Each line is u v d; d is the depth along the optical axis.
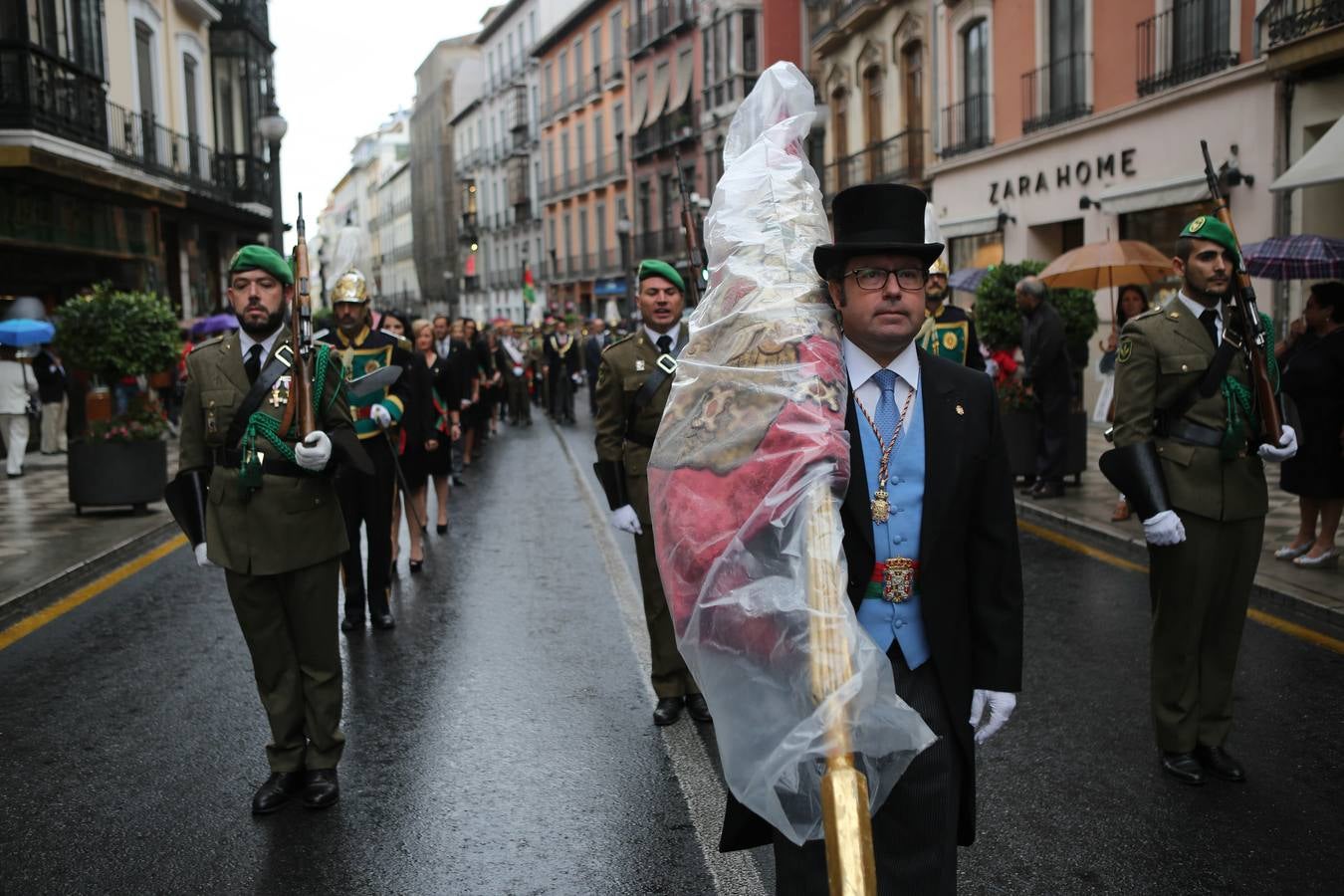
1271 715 4.93
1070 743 4.71
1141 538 8.57
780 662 2.24
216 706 5.45
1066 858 3.70
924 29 22.41
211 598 7.72
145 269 20.97
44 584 7.79
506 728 5.10
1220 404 4.15
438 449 10.25
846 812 2.04
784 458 2.35
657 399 5.02
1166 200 15.01
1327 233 12.52
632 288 36.84
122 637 6.72
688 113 39.06
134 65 21.20
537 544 9.75
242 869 3.78
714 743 4.86
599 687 5.67
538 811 4.19
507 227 62.69
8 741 5.00
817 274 2.65
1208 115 14.27
